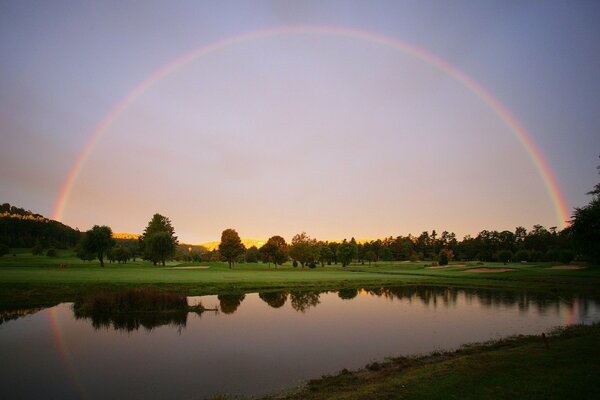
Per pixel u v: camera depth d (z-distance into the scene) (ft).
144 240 424.46
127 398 52.37
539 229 652.48
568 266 323.57
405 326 100.32
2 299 130.31
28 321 106.52
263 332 93.97
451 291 190.29
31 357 72.08
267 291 188.03
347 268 441.27
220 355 73.41
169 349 77.82
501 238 634.02
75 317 112.98
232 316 117.60
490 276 261.24
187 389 55.42
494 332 90.74
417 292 187.83
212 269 337.52
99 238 327.88
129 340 85.87
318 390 52.42
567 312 119.14
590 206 172.55
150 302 125.08
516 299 153.89
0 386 57.16
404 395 43.96
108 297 121.70
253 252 588.09
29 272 205.05
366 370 61.82
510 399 40.29
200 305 128.67
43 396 53.31
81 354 74.38
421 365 62.59
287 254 430.61
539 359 55.62
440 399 41.70
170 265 390.01
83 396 53.21
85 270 242.37
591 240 169.89
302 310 130.62
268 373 62.23
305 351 75.72
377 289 203.31
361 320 110.11
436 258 637.30
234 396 52.24
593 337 70.69
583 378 45.62
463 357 61.21
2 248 376.89
